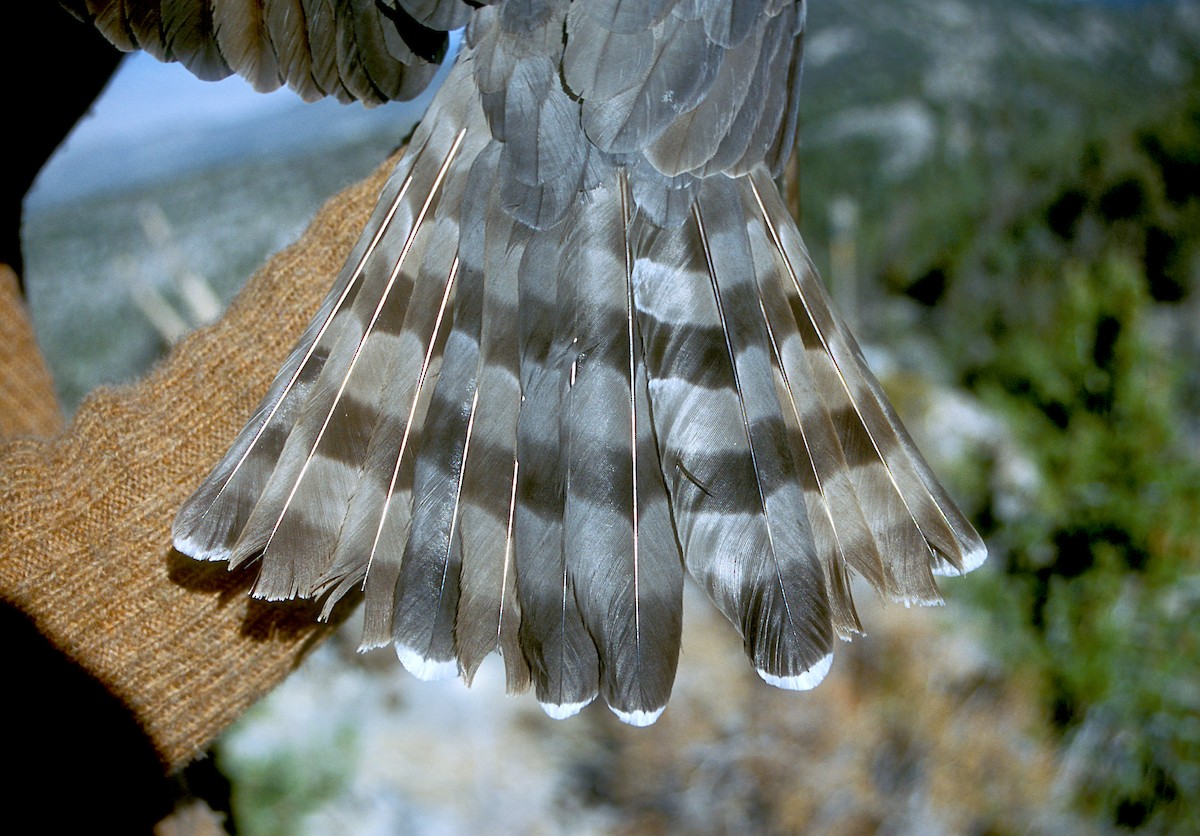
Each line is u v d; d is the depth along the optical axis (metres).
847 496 1.31
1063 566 2.60
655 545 1.29
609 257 1.32
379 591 1.31
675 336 1.31
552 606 1.29
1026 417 2.77
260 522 1.31
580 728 2.69
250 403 1.36
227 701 1.37
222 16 1.35
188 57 1.35
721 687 2.69
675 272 1.32
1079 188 4.57
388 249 1.33
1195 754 2.43
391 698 2.65
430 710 2.64
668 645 1.29
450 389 1.31
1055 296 4.07
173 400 1.36
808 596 1.29
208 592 1.36
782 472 1.30
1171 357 3.11
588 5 1.33
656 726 2.63
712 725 2.62
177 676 1.36
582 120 1.32
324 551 1.31
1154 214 4.35
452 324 1.32
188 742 1.37
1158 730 2.47
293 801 2.31
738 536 1.30
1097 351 2.69
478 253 1.33
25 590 1.33
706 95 1.32
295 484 1.31
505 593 1.30
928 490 1.31
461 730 2.61
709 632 2.80
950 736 2.53
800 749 2.57
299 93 1.36
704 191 1.32
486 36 1.34
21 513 1.34
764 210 1.33
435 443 1.31
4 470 1.34
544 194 1.32
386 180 1.37
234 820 1.62
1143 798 2.44
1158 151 4.57
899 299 4.55
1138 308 2.70
